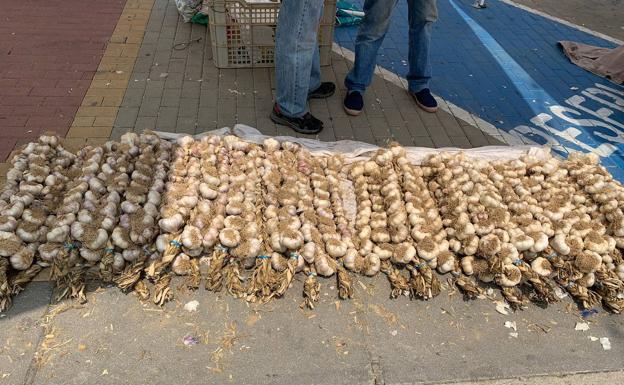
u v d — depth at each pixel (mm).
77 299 2461
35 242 2594
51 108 3789
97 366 2217
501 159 3590
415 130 4047
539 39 5820
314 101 4266
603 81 5047
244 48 4469
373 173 3252
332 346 2412
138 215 2695
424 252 2762
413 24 4016
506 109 4449
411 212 2963
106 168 2977
